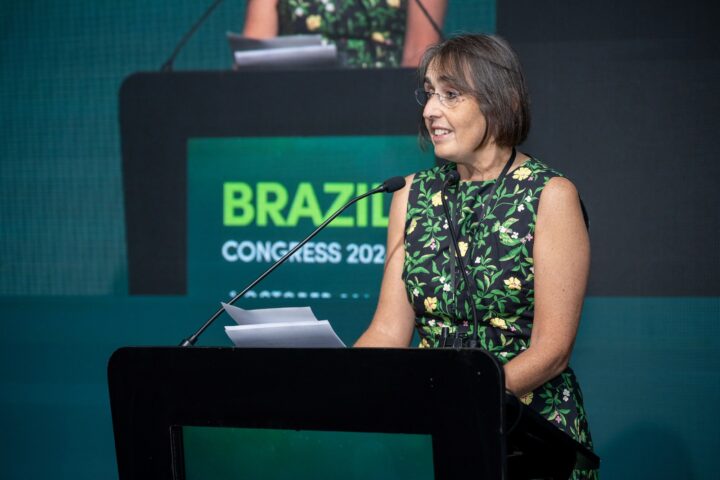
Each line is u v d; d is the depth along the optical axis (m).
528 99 3.89
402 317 4.11
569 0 6.36
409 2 6.56
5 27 6.98
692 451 6.28
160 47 6.85
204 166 6.80
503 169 3.95
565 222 3.74
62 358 7.00
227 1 6.79
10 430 7.04
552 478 3.12
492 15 6.45
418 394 2.73
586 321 6.37
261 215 6.73
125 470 3.14
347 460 2.86
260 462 2.97
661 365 6.30
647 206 6.29
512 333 3.80
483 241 3.85
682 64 6.25
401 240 4.16
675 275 6.27
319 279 6.65
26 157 7.01
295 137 6.69
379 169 6.61
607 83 6.33
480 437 2.65
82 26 6.93
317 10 6.67
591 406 6.37
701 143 6.23
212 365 2.99
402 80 6.57
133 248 6.90
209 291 6.80
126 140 6.90
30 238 7.02
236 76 6.75
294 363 2.87
